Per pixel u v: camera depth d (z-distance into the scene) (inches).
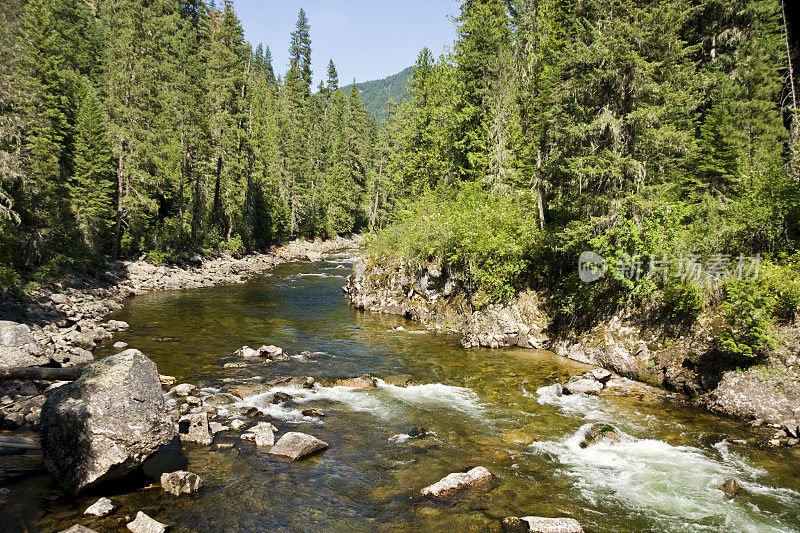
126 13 1432.1
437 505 268.7
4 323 469.4
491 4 1066.1
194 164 1616.6
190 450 331.0
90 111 1197.7
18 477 280.7
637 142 530.6
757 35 744.3
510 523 250.4
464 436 368.5
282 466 313.4
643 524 253.8
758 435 368.8
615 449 347.3
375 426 385.4
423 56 1289.4
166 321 774.5
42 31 1111.0
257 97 2202.3
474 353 617.9
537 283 687.7
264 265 1716.3
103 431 266.4
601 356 552.7
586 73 546.9
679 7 531.8
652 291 526.0
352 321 816.3
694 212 575.8
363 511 262.5
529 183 785.6
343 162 2915.8
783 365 404.2
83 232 1113.4
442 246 789.2
